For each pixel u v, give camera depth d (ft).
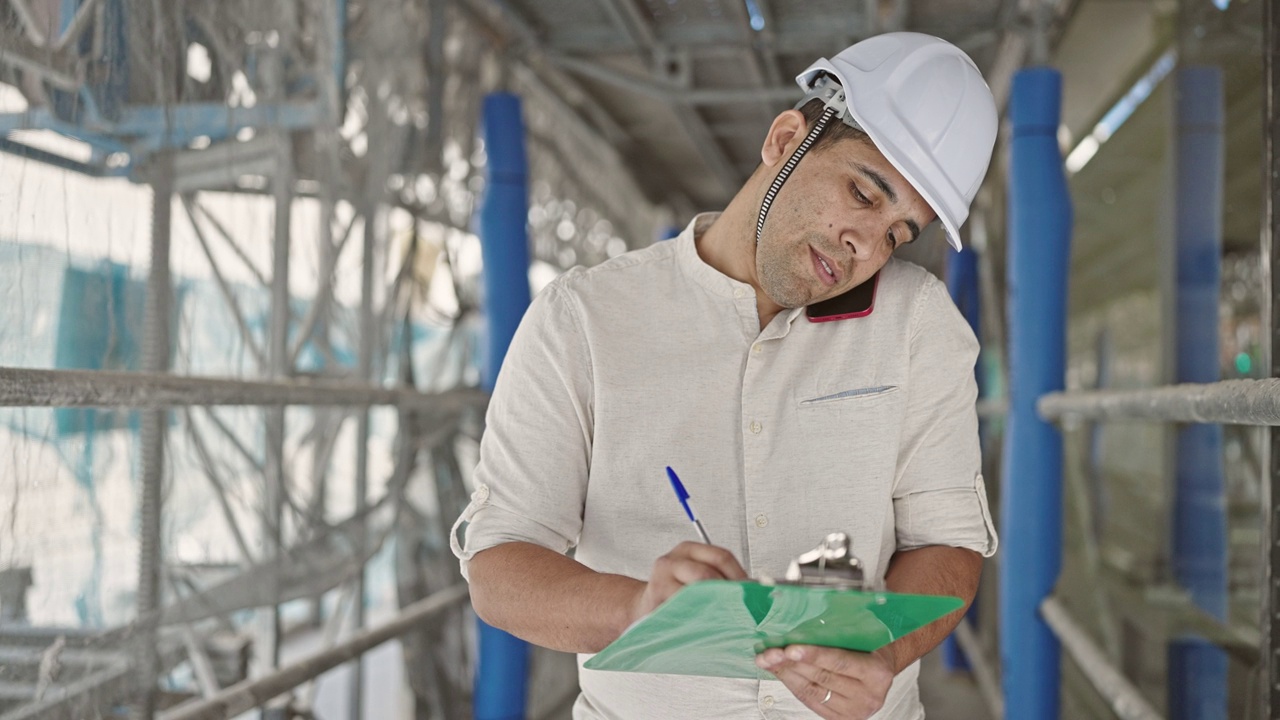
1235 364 9.07
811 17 10.80
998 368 16.85
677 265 4.34
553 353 4.12
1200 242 9.26
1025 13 9.86
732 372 4.12
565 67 11.76
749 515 4.03
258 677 7.27
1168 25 13.92
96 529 6.07
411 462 10.28
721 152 16.80
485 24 10.75
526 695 10.59
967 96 4.00
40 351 5.48
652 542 4.10
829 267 3.90
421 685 10.49
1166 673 9.87
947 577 4.00
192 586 7.04
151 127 6.31
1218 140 8.89
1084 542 13.73
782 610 2.72
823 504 4.07
